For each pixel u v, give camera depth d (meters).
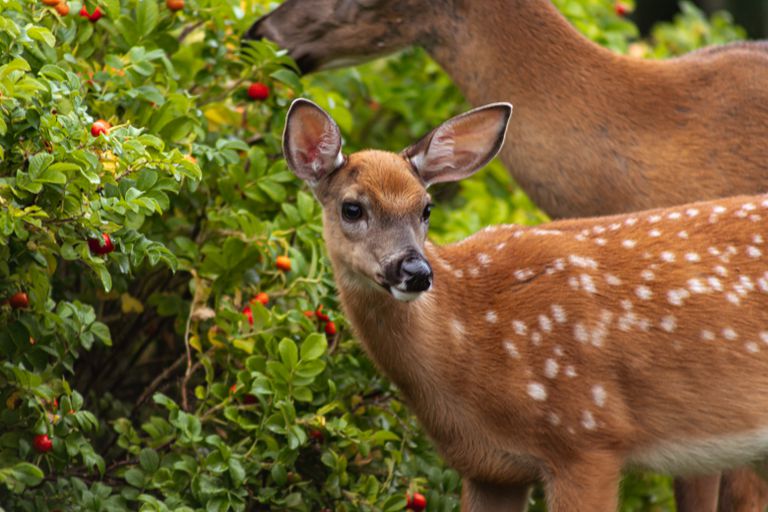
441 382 10.08
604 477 10.00
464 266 10.33
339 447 10.85
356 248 9.86
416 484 10.93
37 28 9.52
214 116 12.01
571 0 15.62
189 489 10.27
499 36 12.75
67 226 9.28
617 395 10.05
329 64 13.23
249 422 10.52
